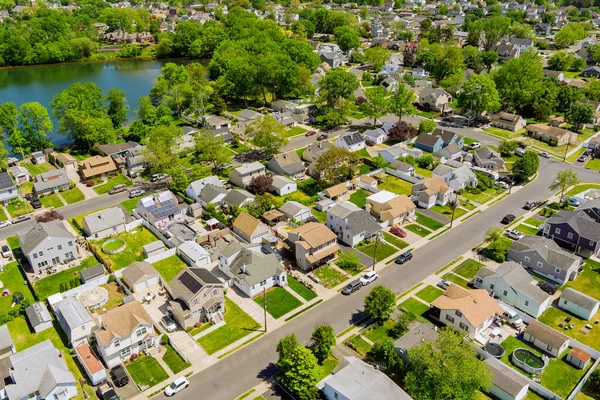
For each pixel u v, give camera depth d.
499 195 109.88
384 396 54.34
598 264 85.12
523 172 114.06
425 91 176.25
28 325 72.25
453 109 169.50
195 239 91.50
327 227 91.56
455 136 133.38
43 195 111.94
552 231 90.75
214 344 67.94
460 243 91.19
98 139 133.62
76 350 65.06
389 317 72.00
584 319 72.19
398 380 61.34
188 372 63.19
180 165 118.19
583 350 64.88
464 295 71.75
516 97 161.00
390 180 116.69
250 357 65.50
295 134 148.00
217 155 115.38
